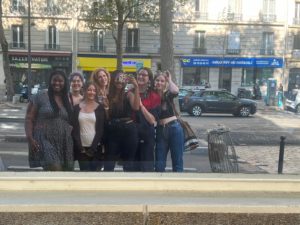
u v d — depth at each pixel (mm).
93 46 31922
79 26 25750
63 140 4426
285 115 17125
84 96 4594
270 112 20891
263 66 35250
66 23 24578
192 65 34656
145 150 4750
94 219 3428
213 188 3885
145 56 34000
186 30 28453
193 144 5426
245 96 34375
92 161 4543
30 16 21609
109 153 4613
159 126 5000
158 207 3461
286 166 5770
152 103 4938
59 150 4414
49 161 4352
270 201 3631
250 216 3502
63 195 3666
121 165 4633
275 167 5844
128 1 23234
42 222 3398
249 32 31562
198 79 35500
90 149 4512
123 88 4629
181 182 3867
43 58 31172
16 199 3518
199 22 27531
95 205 3426
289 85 36062
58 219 3406
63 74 4488
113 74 4637
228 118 20188
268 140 7727
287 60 35250
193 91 24016
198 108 22516
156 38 33938
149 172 4223
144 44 33938
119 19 23781
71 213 3412
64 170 4371
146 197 3666
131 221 3449
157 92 4996
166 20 9195
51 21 24219
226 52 34188
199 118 20125
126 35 33688
